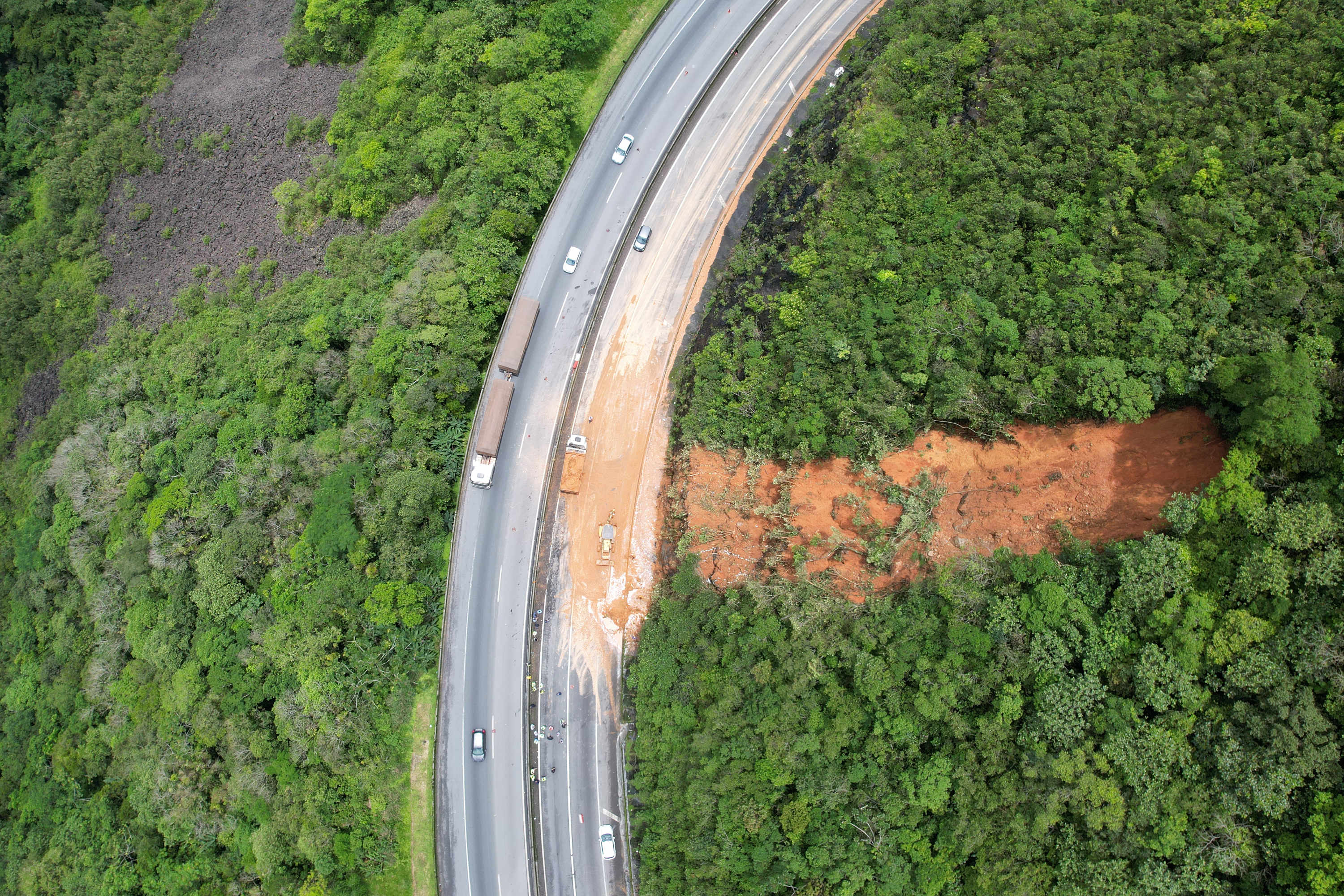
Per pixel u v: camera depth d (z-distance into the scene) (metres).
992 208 66.19
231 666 79.19
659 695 72.56
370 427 80.19
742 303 77.94
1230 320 56.16
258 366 88.81
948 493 64.62
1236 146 59.16
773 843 63.47
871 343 67.88
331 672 75.81
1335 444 50.91
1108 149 63.44
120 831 84.81
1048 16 68.12
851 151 73.12
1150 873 51.59
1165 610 53.25
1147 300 58.38
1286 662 50.28
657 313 81.94
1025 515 61.53
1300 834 48.59
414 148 90.44
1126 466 58.53
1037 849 55.56
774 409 72.12
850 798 61.69
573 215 83.44
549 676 78.06
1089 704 54.44
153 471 90.62
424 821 76.50
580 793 76.06
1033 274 63.75
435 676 77.81
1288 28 59.75
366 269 89.44
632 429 80.69
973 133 69.56
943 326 64.69
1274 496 52.31
